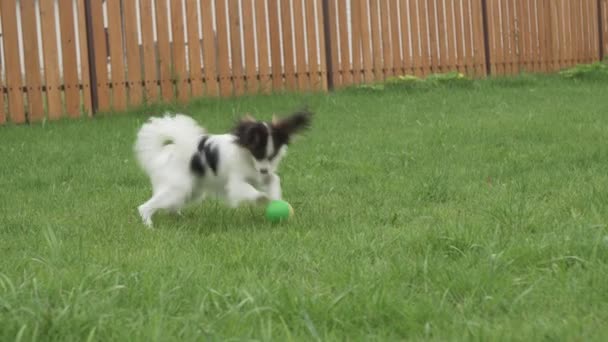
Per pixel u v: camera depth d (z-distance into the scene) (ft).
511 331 12.69
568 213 15.61
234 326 12.92
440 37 29.37
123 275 13.92
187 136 16.61
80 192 17.93
